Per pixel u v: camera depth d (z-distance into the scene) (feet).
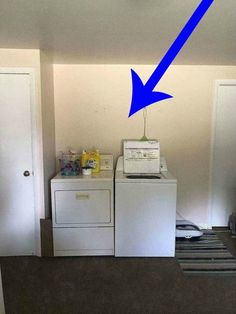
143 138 9.68
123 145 9.34
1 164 7.82
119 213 7.82
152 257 8.02
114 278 6.91
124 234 7.92
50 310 5.71
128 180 7.70
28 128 7.72
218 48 7.22
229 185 10.19
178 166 9.91
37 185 7.95
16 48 7.31
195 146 9.81
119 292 6.33
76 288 6.49
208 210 10.16
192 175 9.98
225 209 10.29
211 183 10.05
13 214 8.04
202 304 5.89
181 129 9.70
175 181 7.69
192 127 9.71
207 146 9.82
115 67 9.28
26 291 6.39
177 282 6.73
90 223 7.94
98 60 8.66
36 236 8.13
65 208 7.86
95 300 6.04
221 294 6.26
